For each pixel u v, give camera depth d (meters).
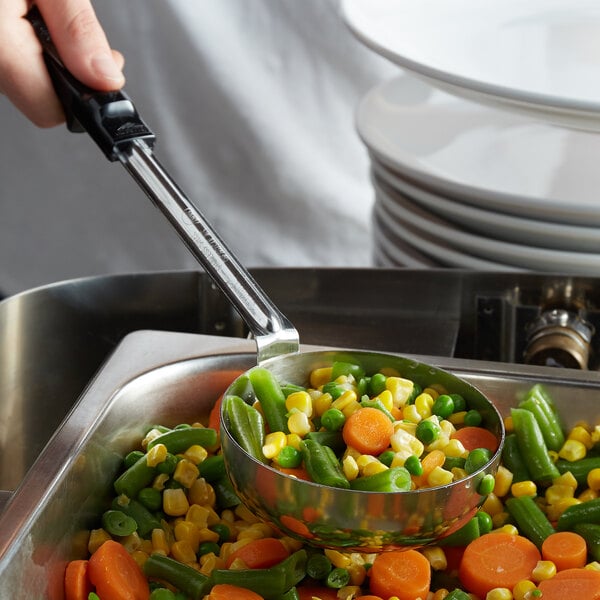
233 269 0.90
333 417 0.86
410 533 0.76
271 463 0.83
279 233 1.90
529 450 0.97
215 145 1.83
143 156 0.98
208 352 1.04
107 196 1.88
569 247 1.19
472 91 1.07
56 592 0.82
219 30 1.75
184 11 1.72
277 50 1.78
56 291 1.15
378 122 1.36
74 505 0.86
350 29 1.24
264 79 1.79
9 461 1.05
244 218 1.89
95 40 1.08
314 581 0.88
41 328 1.14
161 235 1.90
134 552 0.89
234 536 0.94
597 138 1.32
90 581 0.84
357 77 1.81
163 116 1.80
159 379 1.01
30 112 1.19
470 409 0.92
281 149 1.82
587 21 1.33
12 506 0.79
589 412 0.99
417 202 1.30
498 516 0.95
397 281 1.19
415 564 0.86
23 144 1.85
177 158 1.84
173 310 1.19
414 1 1.33
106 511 0.93
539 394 0.99
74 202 1.89
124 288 1.18
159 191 0.95
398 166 1.23
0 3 1.13
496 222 1.18
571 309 1.15
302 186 1.85
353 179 1.89
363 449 0.84
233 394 0.88
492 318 1.18
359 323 1.17
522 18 1.33
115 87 1.06
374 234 1.43
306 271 1.20
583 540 0.89
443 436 0.87
